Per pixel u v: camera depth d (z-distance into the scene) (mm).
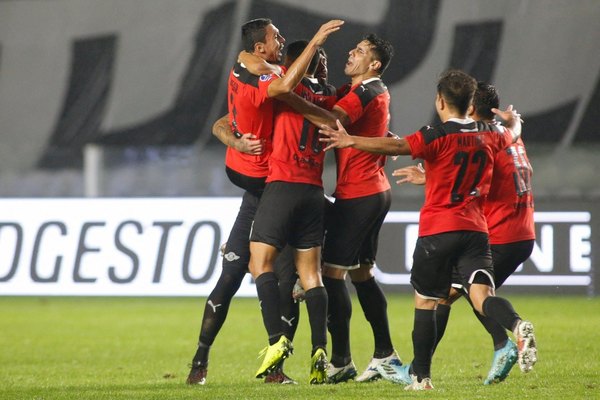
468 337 35531
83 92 59344
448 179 20656
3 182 60125
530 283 49906
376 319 23891
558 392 20625
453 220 20625
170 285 52375
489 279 20656
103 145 59031
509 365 21484
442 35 54594
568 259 49562
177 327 42938
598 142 53219
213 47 57625
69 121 59438
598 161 53500
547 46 53750
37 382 25516
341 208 23141
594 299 49062
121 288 53000
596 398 19672
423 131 20547
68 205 54438
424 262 20906
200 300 58219
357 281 24047
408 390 21266
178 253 52594
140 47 58719
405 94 54750
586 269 49344
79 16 59500
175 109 58188
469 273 20672
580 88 53438
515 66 54000
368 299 23938
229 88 22984
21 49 60125
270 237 22031
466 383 22703
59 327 43375
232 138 22562
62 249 54031
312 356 21797
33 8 60031
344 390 21531
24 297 61594
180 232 52750
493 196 23609
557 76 53594
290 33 55844
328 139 20328
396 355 23984
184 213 52844
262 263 22188
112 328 42750
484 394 20312
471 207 20844
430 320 21250
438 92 21016
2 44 60250
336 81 54750
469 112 23359
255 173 22859
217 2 57500
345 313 23500
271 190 22234
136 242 53219
